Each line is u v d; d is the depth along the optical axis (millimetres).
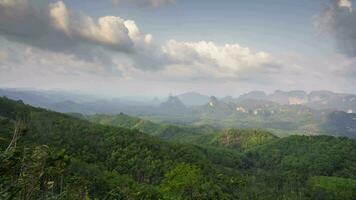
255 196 158500
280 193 179625
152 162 169500
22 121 21500
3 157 19516
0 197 18828
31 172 20719
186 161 184875
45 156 22016
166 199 91750
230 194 140875
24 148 21344
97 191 108250
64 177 59562
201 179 120938
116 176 131500
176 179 102625
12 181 19969
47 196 24094
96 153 167750
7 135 89188
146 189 113312
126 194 103000
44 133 163250
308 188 197250
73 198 45719
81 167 119625
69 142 164875
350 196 189875
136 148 183750
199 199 93188
